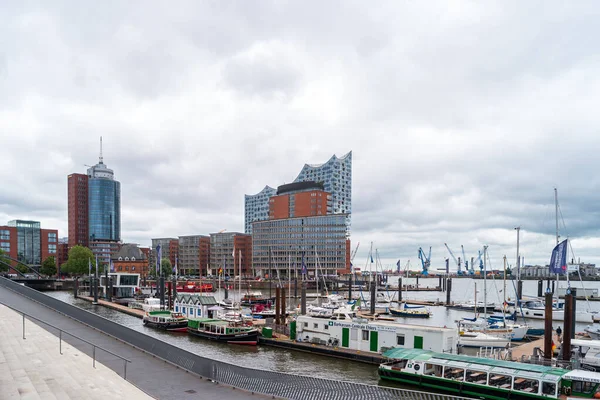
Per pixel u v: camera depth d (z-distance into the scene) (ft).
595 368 142.31
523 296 525.75
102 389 86.94
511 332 241.14
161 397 92.07
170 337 242.78
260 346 215.51
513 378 122.01
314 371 167.22
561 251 190.80
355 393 87.04
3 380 85.76
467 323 281.74
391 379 149.48
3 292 264.11
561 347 163.63
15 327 151.43
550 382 115.65
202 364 108.17
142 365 118.42
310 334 211.20
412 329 175.94
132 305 404.57
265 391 95.04
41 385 84.84
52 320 188.85
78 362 108.37
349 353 184.34
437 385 136.56
